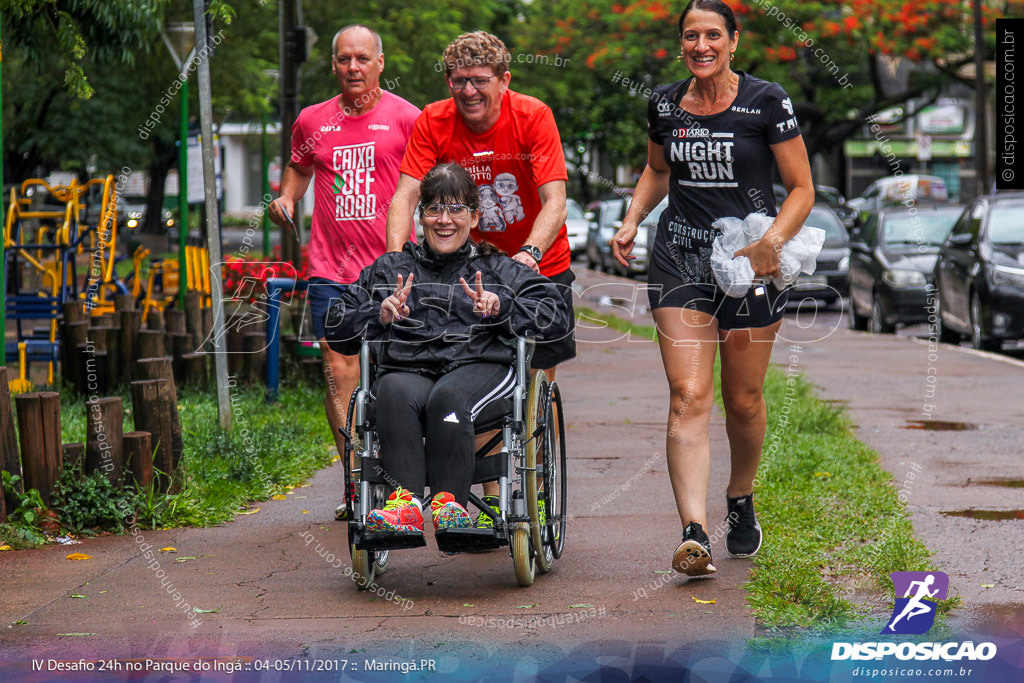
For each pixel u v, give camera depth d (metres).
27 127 27.92
